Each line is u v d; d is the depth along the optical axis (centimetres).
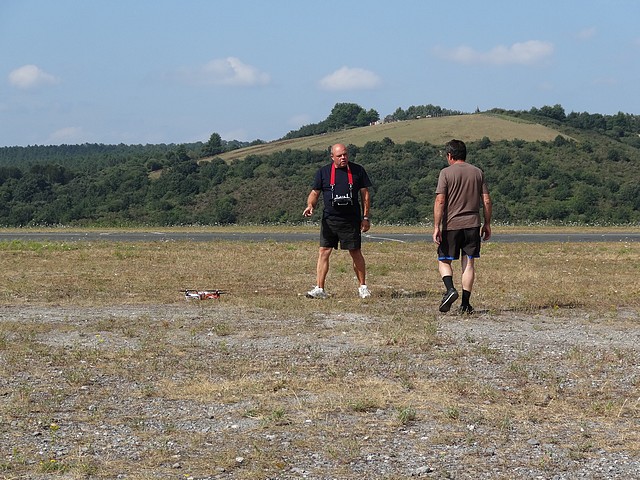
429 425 576
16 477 475
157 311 1098
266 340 888
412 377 714
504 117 11038
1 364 764
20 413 602
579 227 4106
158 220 7050
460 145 1077
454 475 481
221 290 1329
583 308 1139
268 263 1791
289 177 8112
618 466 499
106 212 7462
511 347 852
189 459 506
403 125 10844
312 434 554
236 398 645
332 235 1227
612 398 649
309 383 689
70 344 865
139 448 526
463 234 1069
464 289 1074
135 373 730
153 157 9944
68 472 483
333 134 11569
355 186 1220
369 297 1231
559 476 481
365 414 602
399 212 6656
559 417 599
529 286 1384
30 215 7288
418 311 1095
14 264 1797
